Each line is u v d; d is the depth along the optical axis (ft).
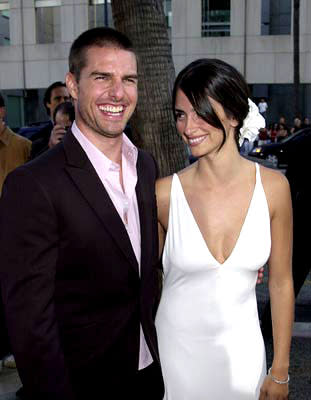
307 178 12.05
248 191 6.79
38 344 5.46
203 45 85.20
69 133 6.13
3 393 10.59
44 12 89.10
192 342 6.77
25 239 5.53
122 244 5.93
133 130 12.46
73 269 5.82
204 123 6.37
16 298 5.53
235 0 83.76
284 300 6.79
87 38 6.07
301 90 83.92
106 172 6.15
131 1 11.83
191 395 6.80
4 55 91.09
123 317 6.20
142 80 12.00
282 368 6.69
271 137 64.34
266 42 84.02
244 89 6.34
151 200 6.62
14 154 12.50
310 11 81.82
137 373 6.63
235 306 6.72
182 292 6.88
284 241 6.84
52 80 89.51
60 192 5.67
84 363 6.04
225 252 6.74
